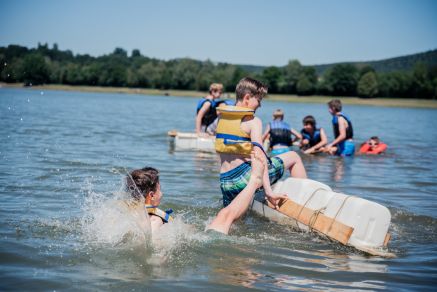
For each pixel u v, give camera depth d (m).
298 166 5.90
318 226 4.76
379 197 6.84
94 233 4.43
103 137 12.96
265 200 5.63
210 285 3.42
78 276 3.47
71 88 90.56
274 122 10.70
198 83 95.69
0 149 9.60
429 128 23.42
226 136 5.28
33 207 5.29
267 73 96.62
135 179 4.55
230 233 4.81
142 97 70.56
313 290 3.40
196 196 6.38
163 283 3.42
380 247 4.44
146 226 4.30
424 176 8.73
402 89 85.25
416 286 3.52
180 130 16.36
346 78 90.69
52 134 12.91
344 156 11.54
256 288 3.40
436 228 5.29
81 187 6.43
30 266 3.62
